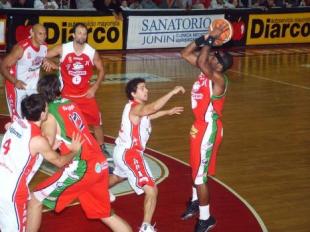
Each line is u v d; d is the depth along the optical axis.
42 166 7.54
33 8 15.66
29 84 7.67
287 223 6.08
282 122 10.12
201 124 5.68
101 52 16.53
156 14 17.14
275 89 12.81
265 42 19.02
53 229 5.76
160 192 6.81
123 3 17.44
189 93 12.02
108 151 8.16
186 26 17.66
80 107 7.68
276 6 19.97
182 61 15.75
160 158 8.01
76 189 5.11
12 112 7.75
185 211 6.14
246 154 8.31
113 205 6.41
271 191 6.96
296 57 17.27
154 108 5.45
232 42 18.31
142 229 5.41
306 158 8.23
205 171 5.72
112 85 12.48
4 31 15.17
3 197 4.60
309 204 6.61
